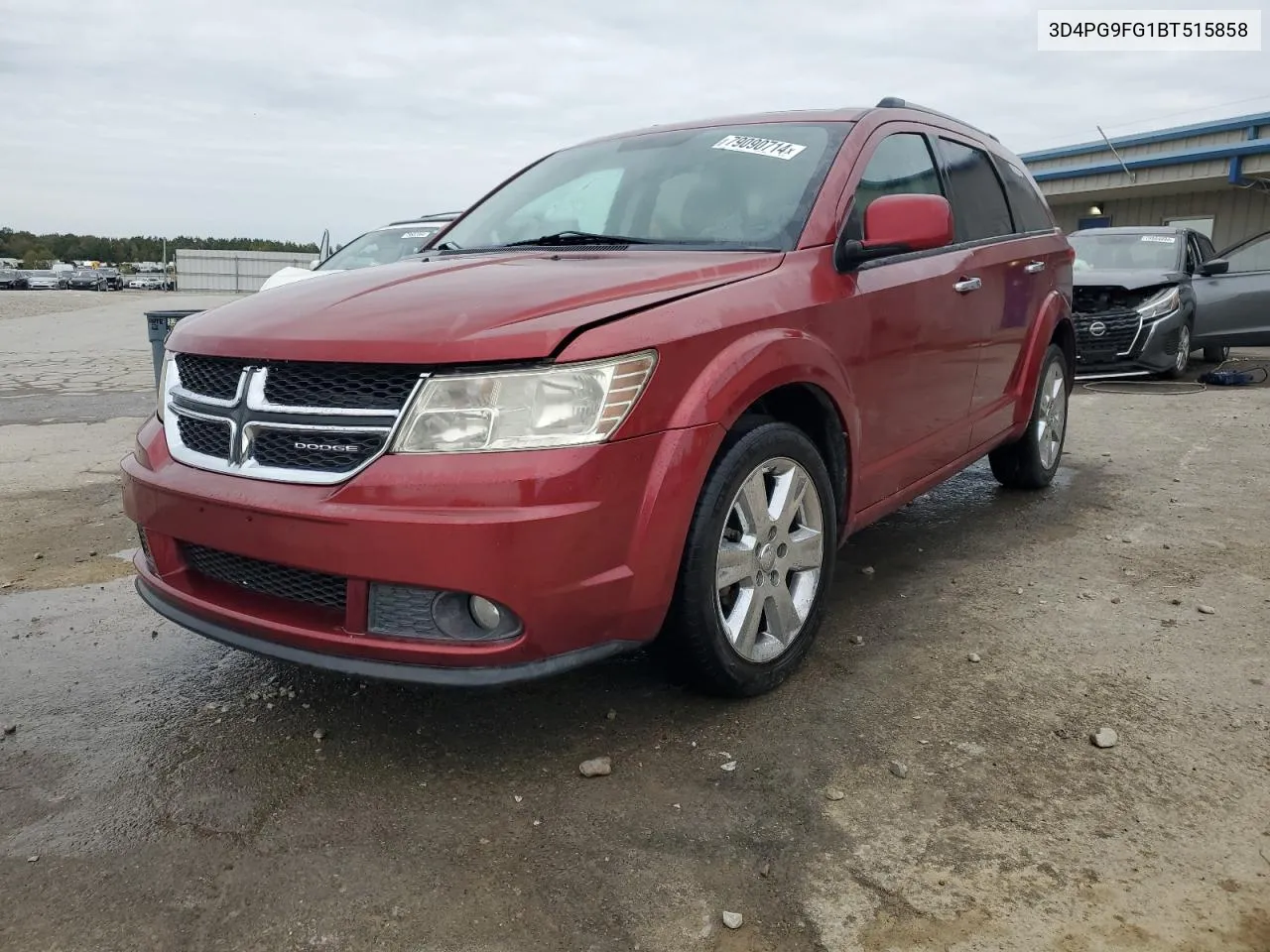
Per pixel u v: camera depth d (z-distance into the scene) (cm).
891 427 338
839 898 199
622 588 234
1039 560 407
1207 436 666
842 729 267
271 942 190
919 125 392
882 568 401
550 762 254
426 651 224
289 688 301
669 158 361
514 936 191
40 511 516
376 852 218
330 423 227
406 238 855
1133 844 214
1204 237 1142
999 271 414
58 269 7788
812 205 314
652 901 199
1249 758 248
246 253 3662
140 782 248
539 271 274
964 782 239
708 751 257
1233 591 365
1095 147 1756
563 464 221
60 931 194
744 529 270
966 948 184
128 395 997
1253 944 184
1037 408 488
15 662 323
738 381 253
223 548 242
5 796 242
